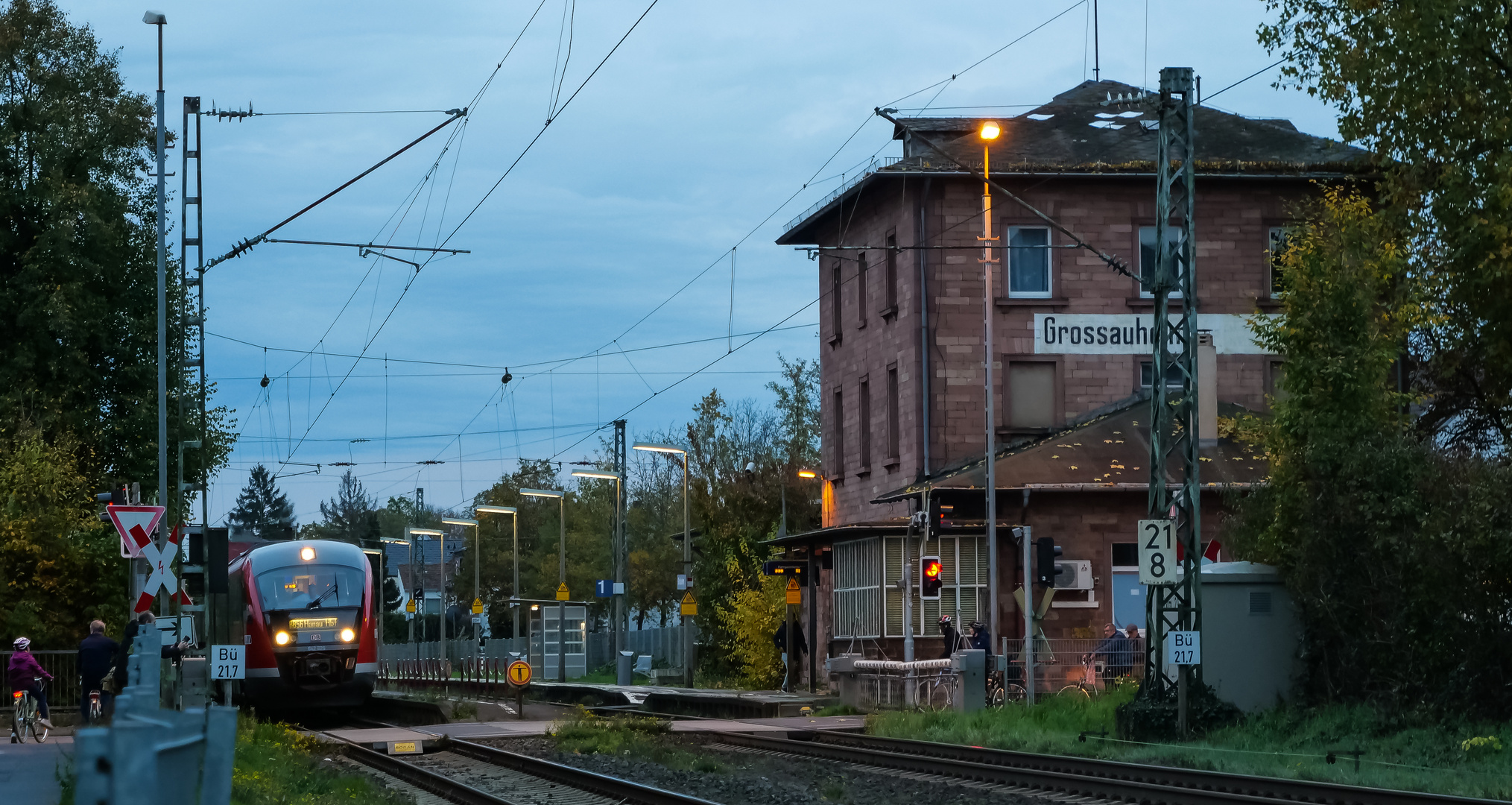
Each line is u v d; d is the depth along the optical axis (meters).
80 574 31.88
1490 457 22.22
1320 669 22.92
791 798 16.17
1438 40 25.81
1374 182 39.53
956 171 39.06
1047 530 35.75
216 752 4.78
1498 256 25.86
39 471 33.25
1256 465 36.44
